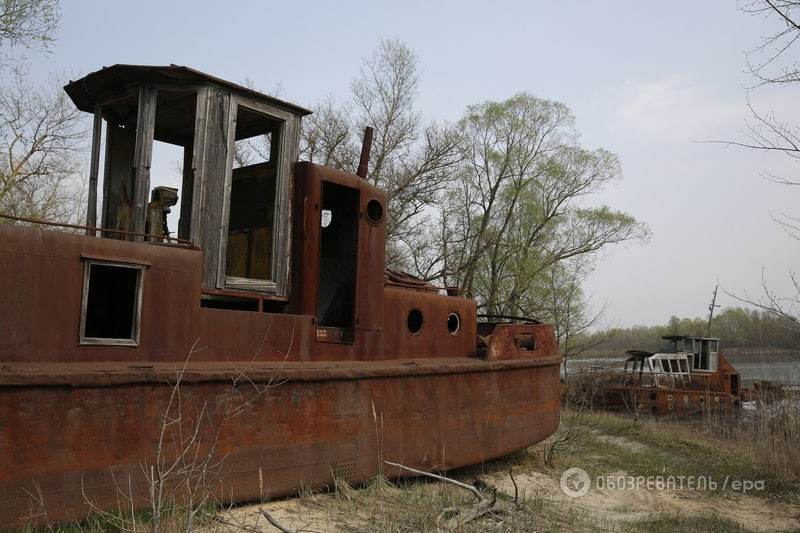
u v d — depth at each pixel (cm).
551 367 1094
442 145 3197
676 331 4975
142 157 675
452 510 705
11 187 1841
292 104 758
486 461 986
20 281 537
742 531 876
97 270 702
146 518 559
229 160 703
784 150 855
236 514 632
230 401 634
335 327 782
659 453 1410
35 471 512
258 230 773
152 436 576
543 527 758
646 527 857
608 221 3384
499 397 963
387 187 3072
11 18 1611
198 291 646
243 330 678
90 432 542
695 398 2564
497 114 3375
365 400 764
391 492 759
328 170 781
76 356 562
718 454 1368
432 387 853
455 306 985
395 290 877
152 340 609
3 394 502
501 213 3481
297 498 701
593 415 1934
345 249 850
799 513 998
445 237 3459
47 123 1950
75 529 525
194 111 770
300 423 693
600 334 3938
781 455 1202
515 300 3278
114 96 724
